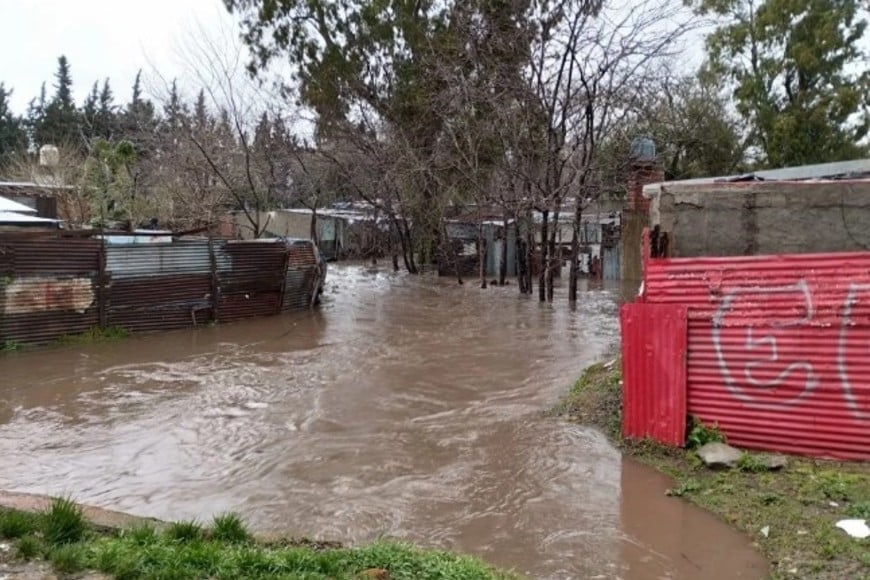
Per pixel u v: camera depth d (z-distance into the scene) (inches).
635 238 843.4
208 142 964.6
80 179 986.7
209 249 552.1
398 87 986.7
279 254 612.1
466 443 270.7
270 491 224.2
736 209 251.9
